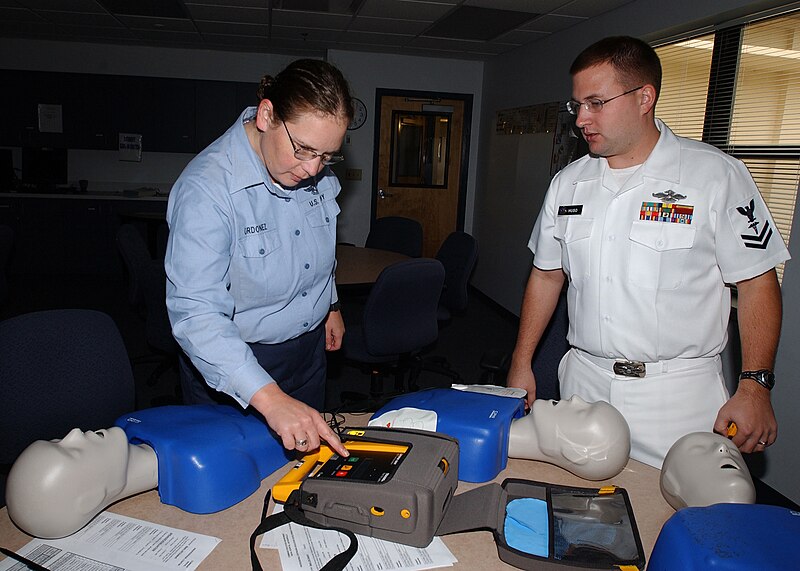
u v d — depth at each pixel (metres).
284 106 1.04
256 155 1.22
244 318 1.32
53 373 1.51
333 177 1.46
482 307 5.99
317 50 6.14
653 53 1.34
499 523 0.99
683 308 1.38
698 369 1.42
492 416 1.19
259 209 1.24
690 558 0.76
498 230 5.82
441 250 3.83
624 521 1.03
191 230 1.12
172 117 6.48
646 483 1.19
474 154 6.46
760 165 2.87
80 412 1.55
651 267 1.38
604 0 3.69
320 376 1.59
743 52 2.97
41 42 6.16
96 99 6.29
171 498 1.05
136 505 1.06
